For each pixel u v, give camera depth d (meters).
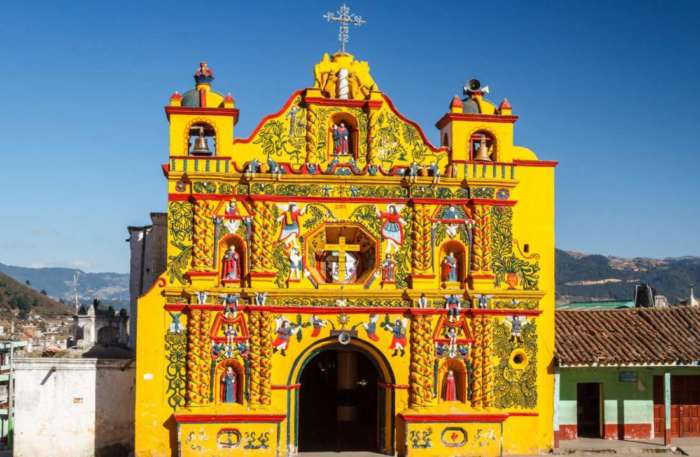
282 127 31.67
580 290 152.38
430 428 31.23
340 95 32.06
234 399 30.80
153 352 30.31
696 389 35.78
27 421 32.31
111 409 32.66
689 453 32.81
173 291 30.38
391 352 31.48
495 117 32.56
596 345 34.09
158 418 30.22
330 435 35.16
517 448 32.09
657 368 34.91
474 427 31.50
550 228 33.03
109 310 37.72
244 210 31.11
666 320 36.53
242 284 30.98
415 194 31.89
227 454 30.12
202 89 31.31
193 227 30.80
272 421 30.33
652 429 34.91
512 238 32.59
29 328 115.88
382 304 31.52
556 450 32.50
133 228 38.78
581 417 35.34
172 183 30.77
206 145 31.42
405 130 32.31
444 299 31.78
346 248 32.16
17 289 175.00
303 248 31.23
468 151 32.44
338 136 31.98
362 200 31.67
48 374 32.53
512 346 32.31
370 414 35.59
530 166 33.12
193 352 30.28
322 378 37.44
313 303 31.12
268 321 30.77
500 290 32.16
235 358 30.66
